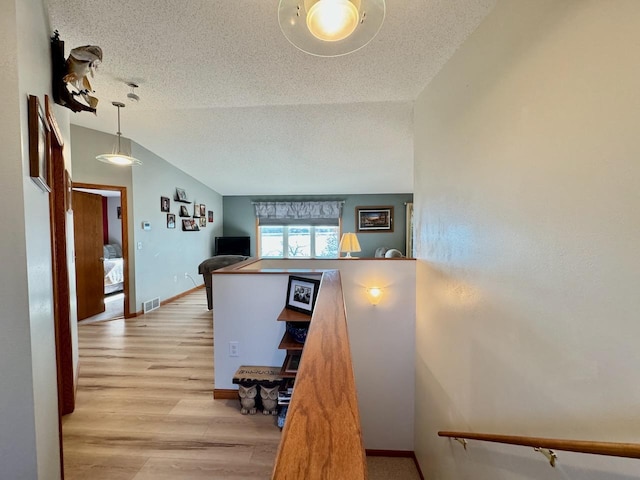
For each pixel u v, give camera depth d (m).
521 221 1.35
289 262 3.39
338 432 0.51
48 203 1.32
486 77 1.62
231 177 6.43
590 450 0.91
